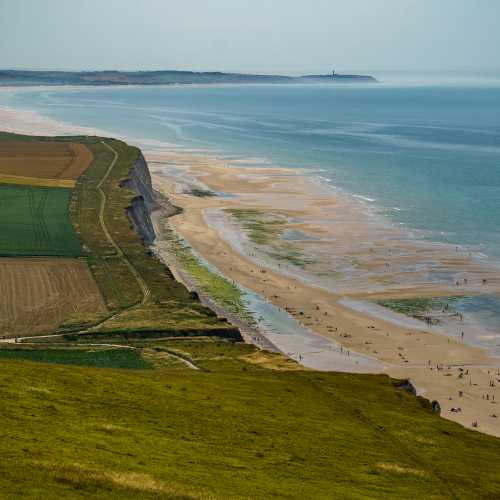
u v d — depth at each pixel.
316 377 84.06
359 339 115.44
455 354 109.88
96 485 42.81
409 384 88.44
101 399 61.28
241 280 143.75
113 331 108.25
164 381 71.00
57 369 67.62
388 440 64.44
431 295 133.88
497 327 119.81
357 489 51.03
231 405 66.25
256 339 113.81
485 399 95.50
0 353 96.31
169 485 44.59
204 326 112.19
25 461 44.22
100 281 133.62
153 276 138.50
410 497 51.38
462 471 59.12
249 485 47.59
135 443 52.25
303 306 129.75
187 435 56.44
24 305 121.50
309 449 58.06
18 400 56.66
